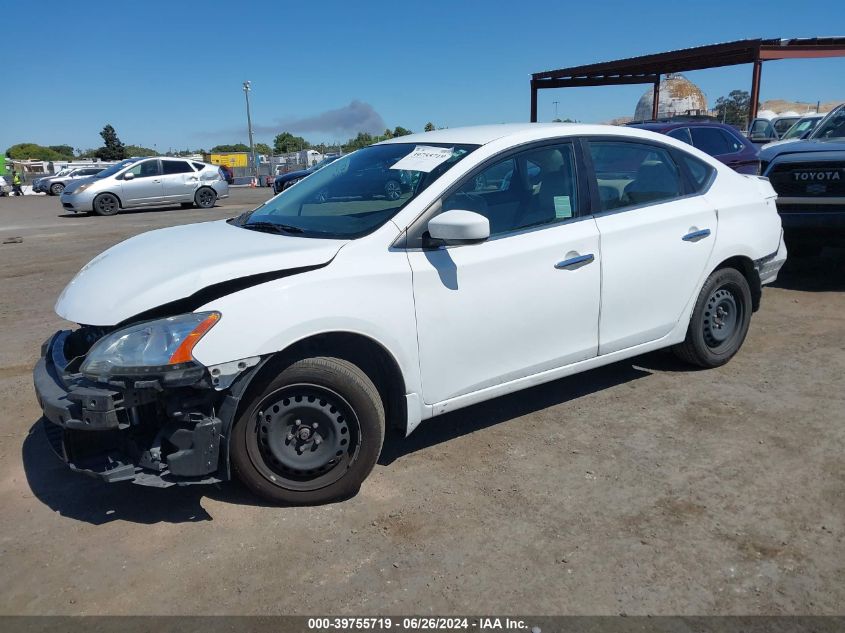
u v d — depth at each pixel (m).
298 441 3.21
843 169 6.59
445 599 2.62
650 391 4.56
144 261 3.33
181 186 20.98
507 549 2.92
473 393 3.66
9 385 4.97
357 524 3.13
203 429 2.93
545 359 3.87
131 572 2.83
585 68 21.86
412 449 3.86
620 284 4.10
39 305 7.55
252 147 43.28
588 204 4.03
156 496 3.42
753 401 4.35
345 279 3.17
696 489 3.35
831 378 4.68
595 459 3.67
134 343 2.87
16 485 3.56
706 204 4.57
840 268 8.11
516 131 3.96
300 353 3.15
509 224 3.72
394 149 4.15
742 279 4.83
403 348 3.33
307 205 3.86
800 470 3.49
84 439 3.02
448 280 3.44
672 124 11.07
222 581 2.76
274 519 3.19
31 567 2.88
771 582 2.67
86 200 19.44
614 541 2.96
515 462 3.67
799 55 17.61
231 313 2.93
